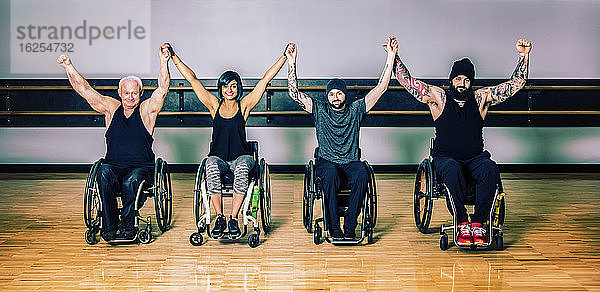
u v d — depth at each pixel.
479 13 6.60
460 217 3.85
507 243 4.00
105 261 3.61
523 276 3.34
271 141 6.71
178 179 6.39
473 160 3.99
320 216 4.79
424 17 6.59
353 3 6.58
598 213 4.85
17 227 4.41
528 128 6.72
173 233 4.25
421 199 4.30
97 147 6.77
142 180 4.00
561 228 4.38
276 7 6.59
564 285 3.20
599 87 6.57
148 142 4.20
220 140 4.16
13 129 6.72
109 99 4.24
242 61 6.64
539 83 6.64
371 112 6.60
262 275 3.36
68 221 4.59
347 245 3.96
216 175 3.92
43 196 5.52
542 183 6.19
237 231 3.87
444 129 4.06
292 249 3.86
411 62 6.63
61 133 6.75
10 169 6.77
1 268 3.47
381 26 6.60
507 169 6.77
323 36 6.61
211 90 6.64
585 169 6.76
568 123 6.65
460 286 3.19
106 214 3.90
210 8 6.60
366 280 3.28
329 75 6.65
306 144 6.71
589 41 6.62
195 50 6.63
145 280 3.28
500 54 6.63
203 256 3.71
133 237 3.92
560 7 6.60
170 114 6.57
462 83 4.06
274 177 6.52
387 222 4.57
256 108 6.67
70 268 3.48
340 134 4.11
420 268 3.48
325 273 3.40
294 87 4.15
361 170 3.92
